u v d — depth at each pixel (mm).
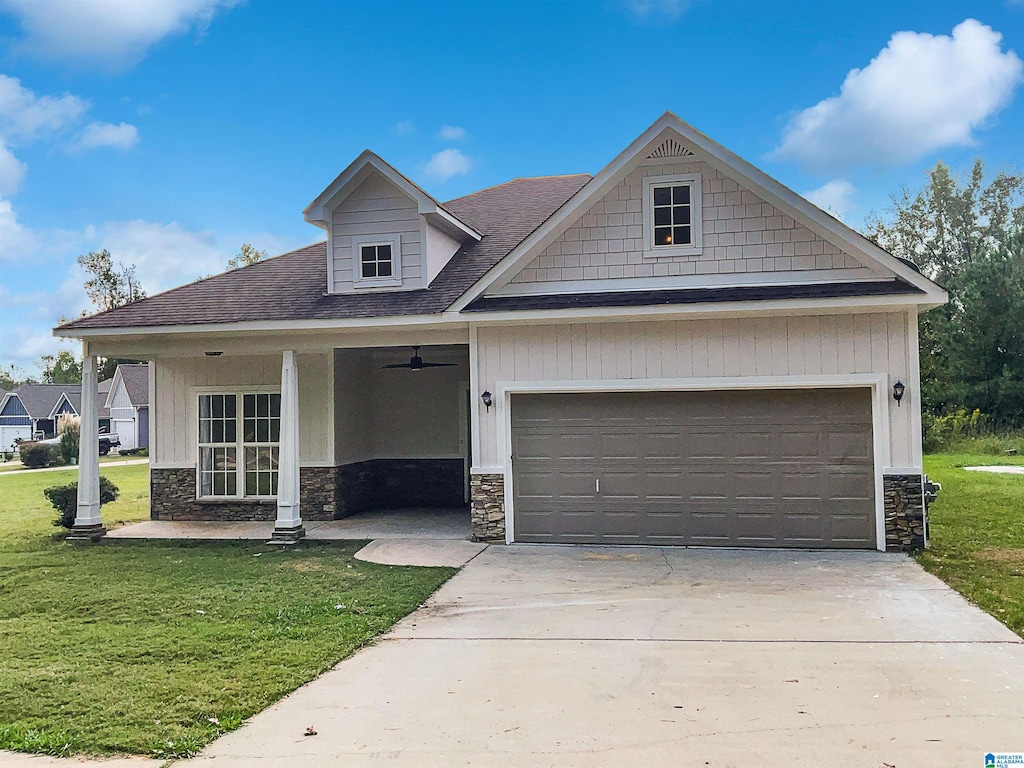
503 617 8109
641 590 9156
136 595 9312
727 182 11523
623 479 11984
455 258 14594
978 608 8125
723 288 11516
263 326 12555
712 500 11711
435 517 14945
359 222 13656
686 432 11789
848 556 10844
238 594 9242
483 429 12266
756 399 11578
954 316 36938
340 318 12320
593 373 11836
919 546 11078
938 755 4652
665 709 5457
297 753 4852
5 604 9008
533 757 4723
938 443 30453
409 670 6445
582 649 6945
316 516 14664
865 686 5859
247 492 15133
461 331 12562
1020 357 33281
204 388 15219
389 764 4672
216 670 6441
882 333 11016
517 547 11898
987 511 14953
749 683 5965
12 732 5156
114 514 16703
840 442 11312
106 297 59344
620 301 11359
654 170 11734
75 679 6262
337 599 8859
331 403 14617
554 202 17188
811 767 4520
